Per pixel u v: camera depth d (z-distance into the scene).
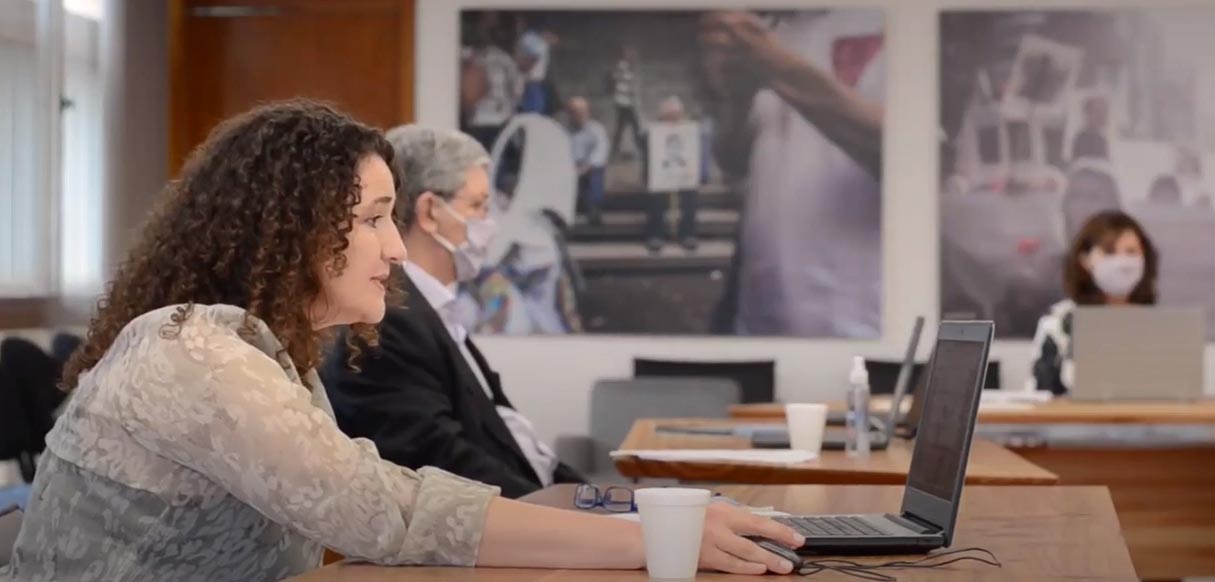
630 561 1.42
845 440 3.19
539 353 6.56
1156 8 6.38
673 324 6.52
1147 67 6.40
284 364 1.50
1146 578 4.41
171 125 6.56
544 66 6.56
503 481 2.70
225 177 1.54
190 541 1.46
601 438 5.53
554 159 6.56
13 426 4.24
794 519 1.75
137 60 6.21
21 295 5.15
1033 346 6.43
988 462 2.83
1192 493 4.39
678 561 1.38
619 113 6.55
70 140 5.65
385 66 6.62
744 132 6.51
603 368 6.55
